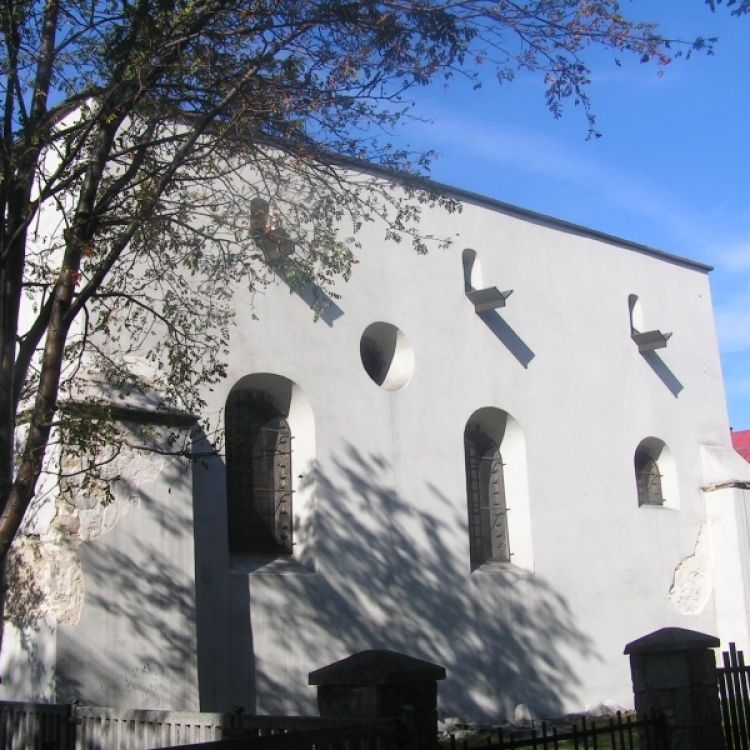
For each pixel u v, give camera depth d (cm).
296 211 1094
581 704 1692
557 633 1695
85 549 1112
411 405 1587
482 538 1678
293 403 1462
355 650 1409
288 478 1447
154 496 1178
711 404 2153
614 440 1914
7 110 816
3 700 1125
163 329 1292
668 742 862
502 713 1573
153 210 980
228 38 927
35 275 1060
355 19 912
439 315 1670
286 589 1361
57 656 1067
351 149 1036
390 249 1631
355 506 1469
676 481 2017
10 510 693
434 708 735
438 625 1521
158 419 1198
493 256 1797
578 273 1950
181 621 1164
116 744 857
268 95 941
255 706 1287
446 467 1606
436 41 913
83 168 866
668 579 1930
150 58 865
